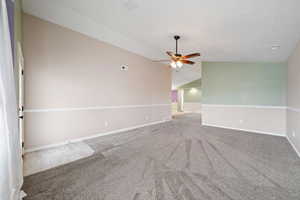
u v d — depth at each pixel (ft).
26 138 9.99
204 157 9.48
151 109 20.99
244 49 13.17
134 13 9.61
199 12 8.54
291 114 12.47
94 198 5.68
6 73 3.68
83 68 12.92
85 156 9.56
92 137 13.76
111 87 15.39
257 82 16.71
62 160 8.95
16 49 6.00
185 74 31.48
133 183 6.64
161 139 13.52
